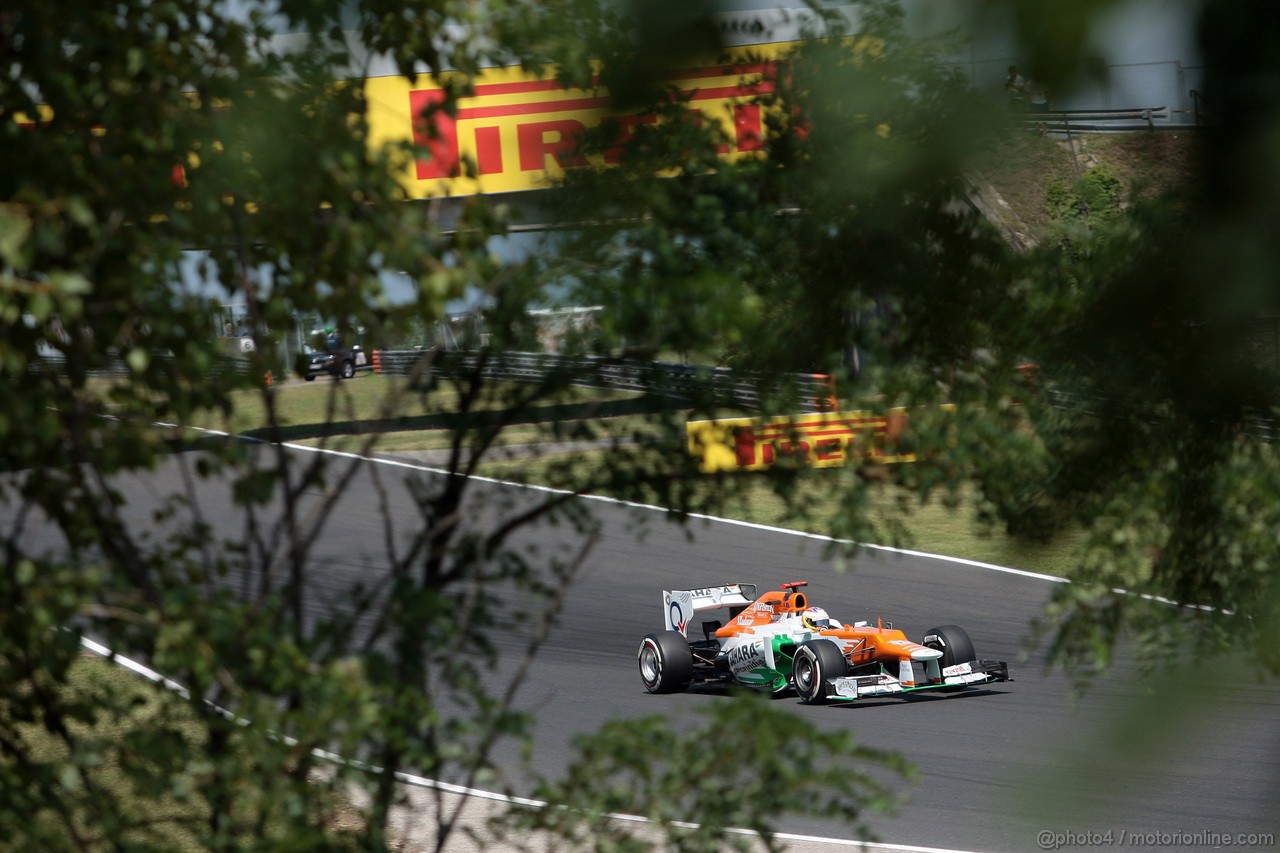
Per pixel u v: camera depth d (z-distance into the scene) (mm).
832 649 42250
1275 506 8961
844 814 12406
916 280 8422
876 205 5637
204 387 11867
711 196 11531
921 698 42406
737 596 48625
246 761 11430
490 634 50750
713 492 13492
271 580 12516
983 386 10367
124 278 10852
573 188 11914
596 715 39781
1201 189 3246
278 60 11820
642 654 44438
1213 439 5387
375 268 11586
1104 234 5203
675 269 11828
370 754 12609
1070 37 2777
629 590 58750
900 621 53031
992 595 55844
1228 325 3803
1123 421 5465
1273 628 4250
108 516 12086
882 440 12094
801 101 9633
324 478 12688
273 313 11648
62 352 11906
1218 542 9500
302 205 11203
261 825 11281
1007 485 9812
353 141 11305
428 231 11273
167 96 11031
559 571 14008
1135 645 11430
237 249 11602
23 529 12023
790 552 66375
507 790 13281
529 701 41469
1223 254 3340
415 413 13648
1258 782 3117
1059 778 3182
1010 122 3648
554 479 13969
